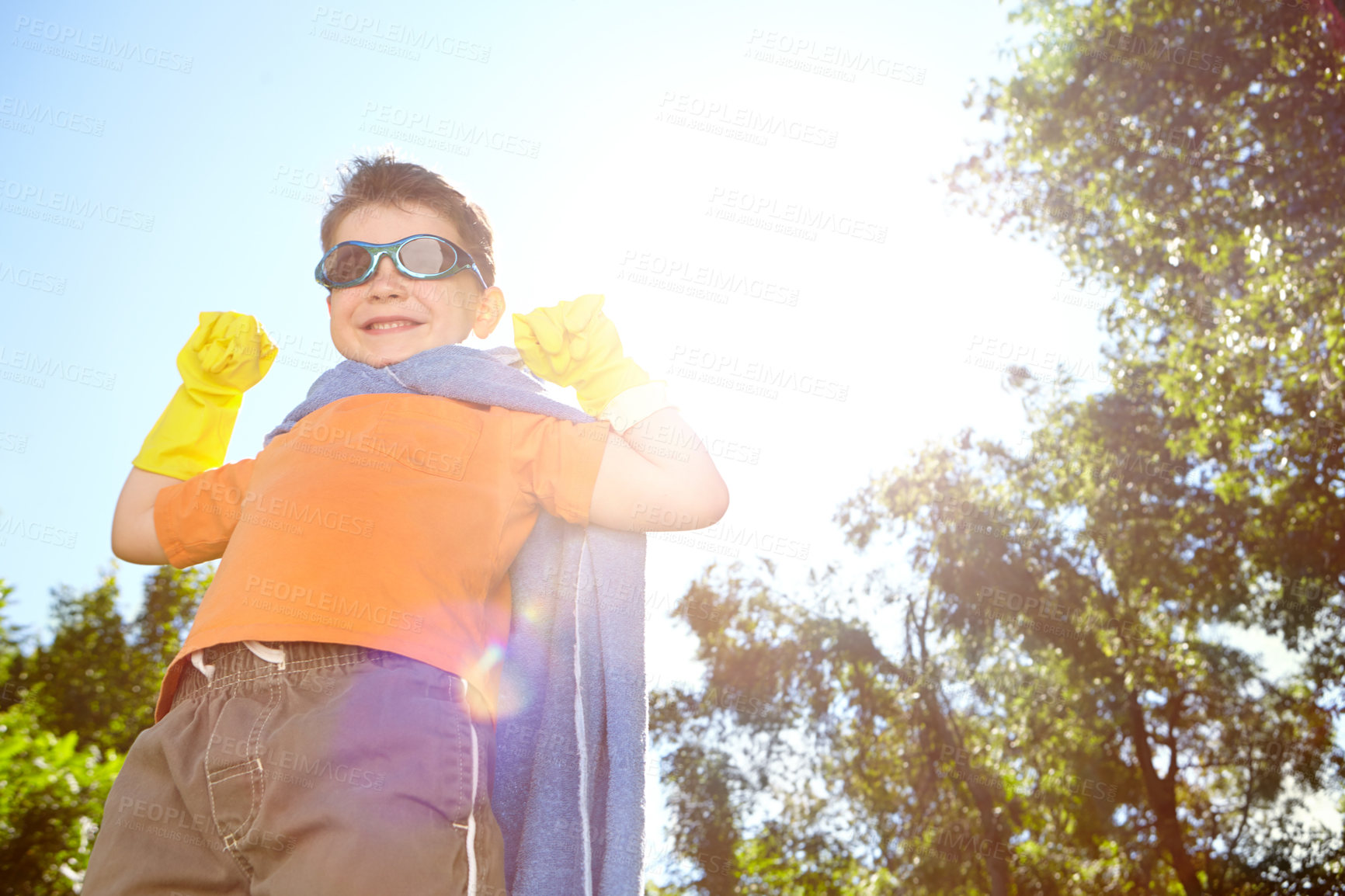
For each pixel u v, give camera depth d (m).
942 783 15.07
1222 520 11.38
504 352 1.77
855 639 15.34
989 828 14.48
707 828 15.33
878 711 15.44
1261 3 8.55
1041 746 14.48
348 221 1.78
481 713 1.35
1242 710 12.85
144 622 14.26
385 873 1.09
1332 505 10.05
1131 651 13.16
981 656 14.58
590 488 1.51
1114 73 9.87
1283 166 8.80
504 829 1.43
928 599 15.16
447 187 1.83
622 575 1.61
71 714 13.19
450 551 1.37
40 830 8.12
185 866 1.20
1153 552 12.27
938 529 14.70
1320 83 8.40
